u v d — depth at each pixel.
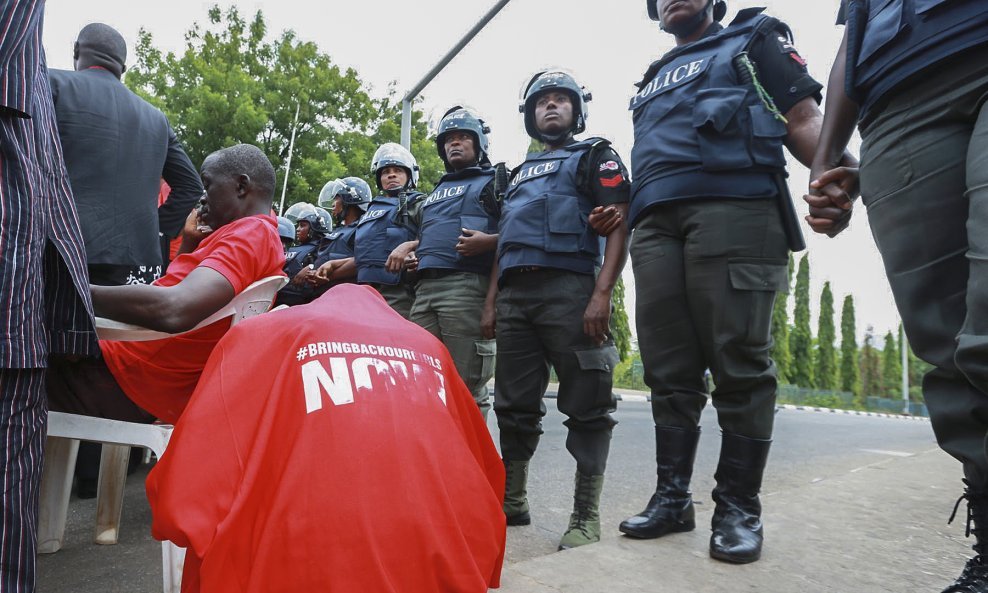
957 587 1.43
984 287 1.19
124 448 2.58
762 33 2.21
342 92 19.53
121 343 1.98
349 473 1.04
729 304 2.09
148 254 2.77
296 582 0.99
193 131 17.16
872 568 1.96
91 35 2.84
